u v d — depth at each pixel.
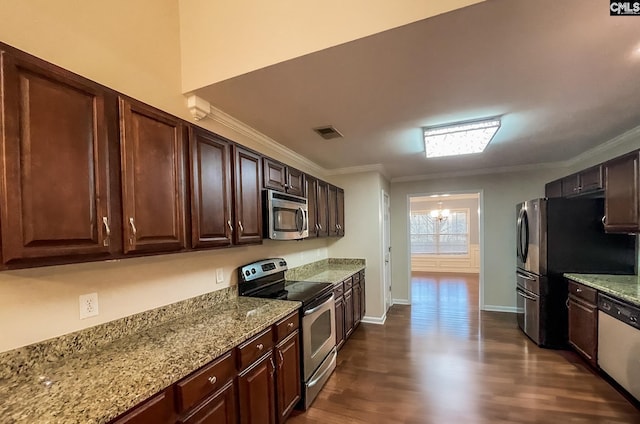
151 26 1.84
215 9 1.91
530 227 3.73
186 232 1.69
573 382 2.68
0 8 1.20
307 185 3.34
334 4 1.53
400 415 2.25
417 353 3.35
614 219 2.83
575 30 1.39
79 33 1.47
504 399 2.43
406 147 3.37
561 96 2.11
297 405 2.36
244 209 2.21
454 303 5.49
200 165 1.80
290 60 1.65
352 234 4.62
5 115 0.96
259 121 2.53
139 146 1.43
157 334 1.67
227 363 1.55
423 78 1.84
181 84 2.01
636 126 2.76
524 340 3.68
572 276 3.22
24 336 1.23
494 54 1.59
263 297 2.51
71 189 1.15
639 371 2.25
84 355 1.40
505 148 3.59
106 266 1.55
